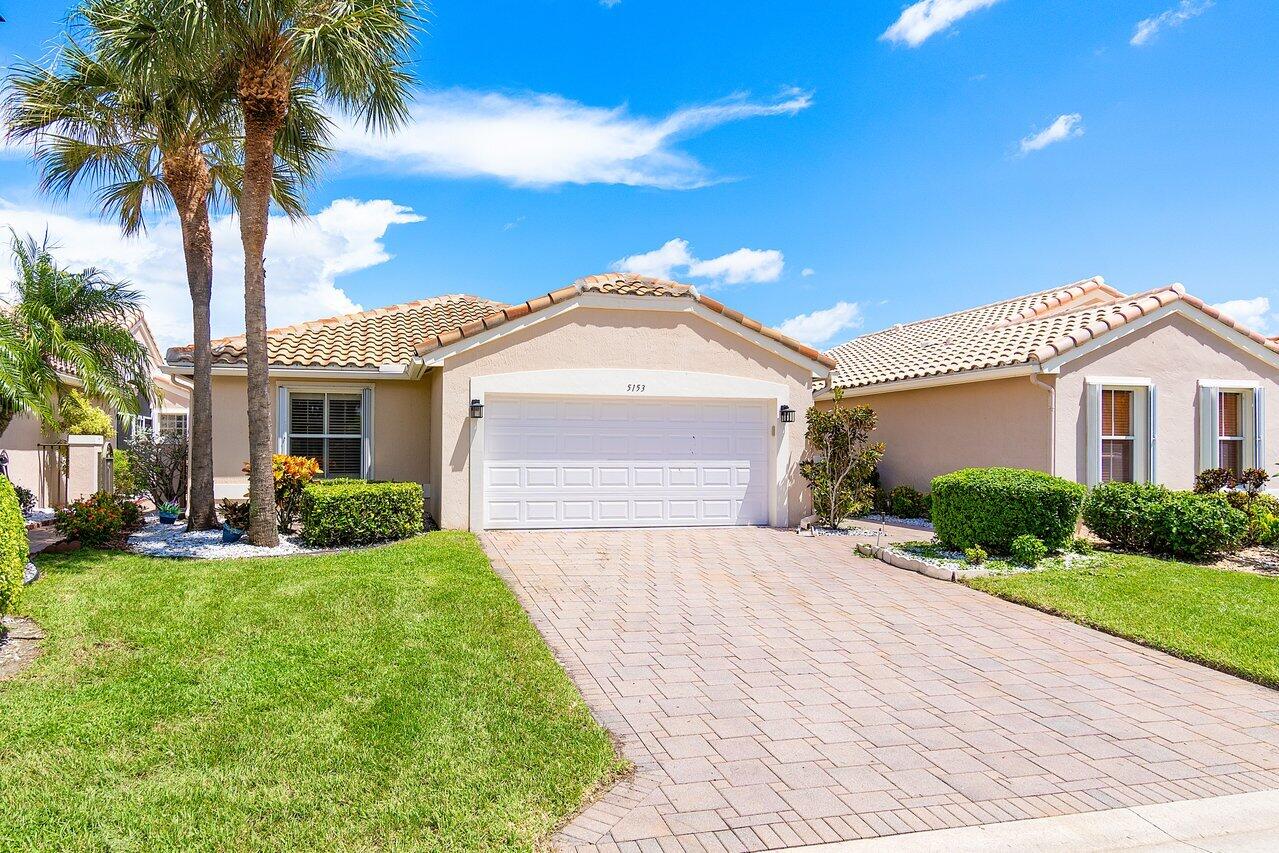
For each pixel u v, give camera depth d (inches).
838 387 576.1
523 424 529.7
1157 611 329.4
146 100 473.4
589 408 541.6
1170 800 176.4
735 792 175.0
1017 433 576.4
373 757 183.2
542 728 202.5
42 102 479.2
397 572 366.3
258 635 273.1
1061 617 334.0
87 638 268.1
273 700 215.6
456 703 216.7
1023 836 159.3
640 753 194.9
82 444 724.0
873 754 197.2
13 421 673.0
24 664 243.4
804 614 335.0
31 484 700.0
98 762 177.6
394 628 283.1
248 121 428.1
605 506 543.5
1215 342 598.2
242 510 504.7
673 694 237.5
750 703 231.3
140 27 380.8
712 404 565.0
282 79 423.2
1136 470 569.3
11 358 497.7
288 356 577.3
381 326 689.6
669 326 550.0
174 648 258.7
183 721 201.3
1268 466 606.5
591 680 248.5
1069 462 550.6
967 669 267.3
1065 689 249.4
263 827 152.1
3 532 260.4
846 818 164.4
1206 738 212.2
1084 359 557.3
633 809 166.6
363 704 214.7
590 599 350.6
